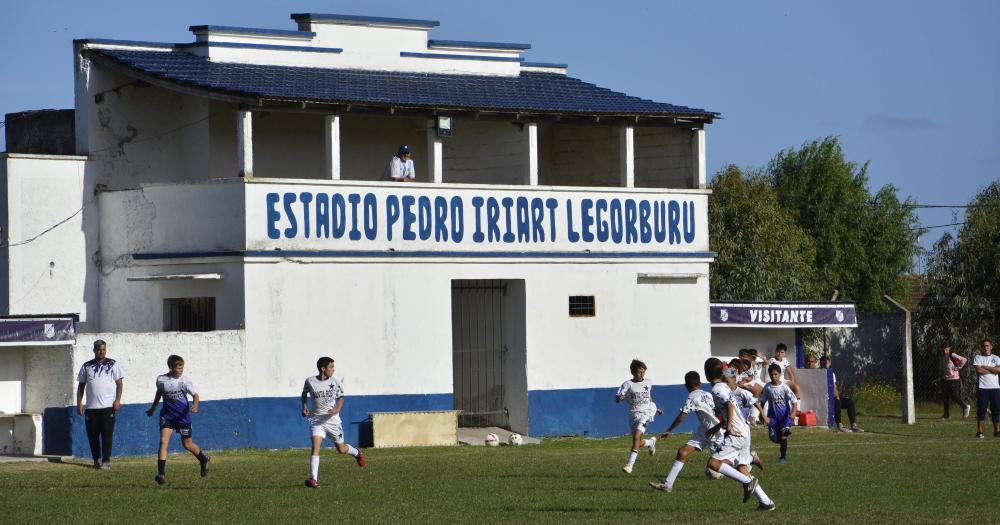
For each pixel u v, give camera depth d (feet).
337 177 103.24
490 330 112.16
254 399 98.43
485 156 116.16
